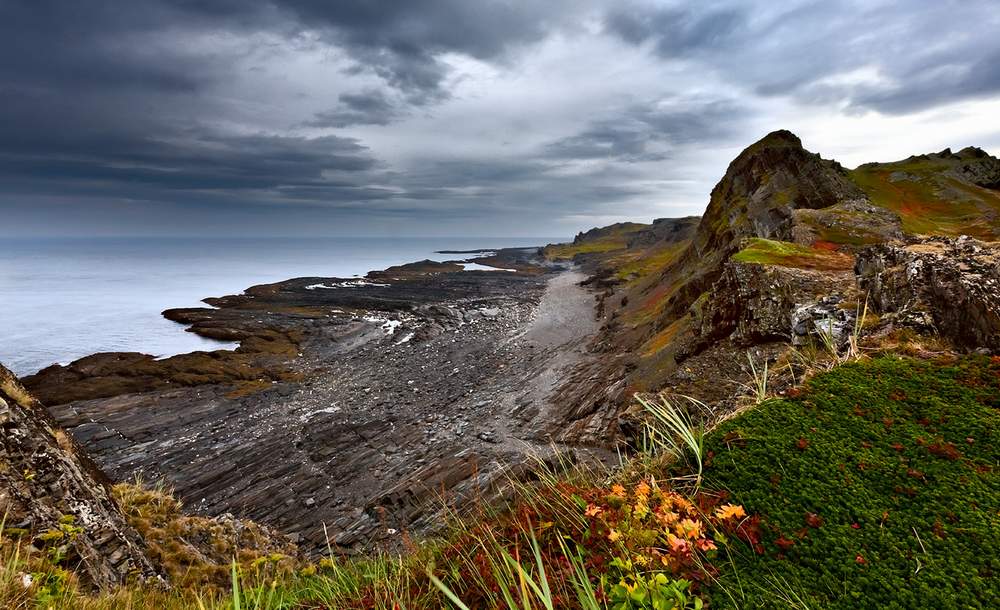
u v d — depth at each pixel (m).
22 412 8.77
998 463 4.38
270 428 34.25
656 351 36.94
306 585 6.13
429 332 67.69
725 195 63.53
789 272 22.02
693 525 3.69
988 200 51.78
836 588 3.30
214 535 11.20
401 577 4.54
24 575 5.92
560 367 47.09
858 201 39.12
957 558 3.42
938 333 8.07
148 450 30.91
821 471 4.46
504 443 30.27
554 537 4.24
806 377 6.64
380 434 32.81
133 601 7.14
